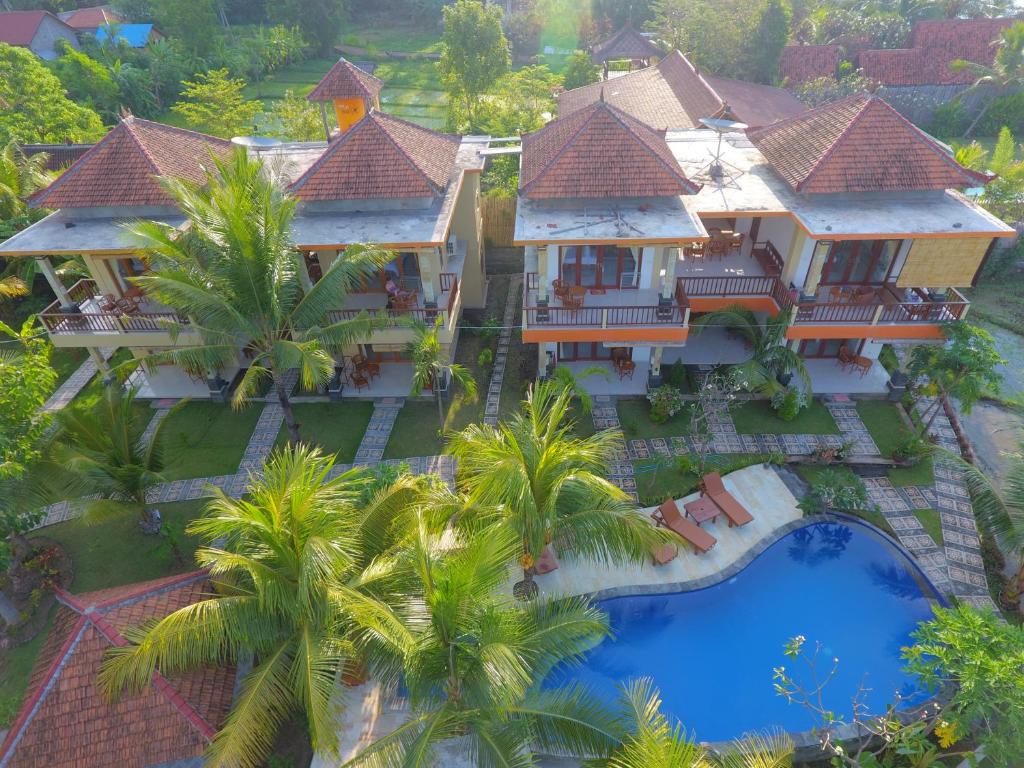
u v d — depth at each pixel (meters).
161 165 22.00
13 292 26.11
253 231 16.02
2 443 14.38
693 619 17.14
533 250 24.77
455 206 24.59
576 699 11.79
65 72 55.22
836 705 15.20
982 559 18.53
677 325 21.73
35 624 16.98
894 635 16.73
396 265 24.34
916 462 21.39
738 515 19.19
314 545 11.38
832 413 23.53
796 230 22.06
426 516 14.00
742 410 23.75
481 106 46.50
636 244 19.91
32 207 21.62
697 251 25.72
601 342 23.89
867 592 17.78
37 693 12.61
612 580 17.91
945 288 22.27
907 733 12.57
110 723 12.46
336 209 22.91
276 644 12.45
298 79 70.38
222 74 46.25
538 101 43.62
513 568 17.81
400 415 23.88
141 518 19.20
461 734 11.85
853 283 23.47
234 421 23.75
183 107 45.12
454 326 23.45
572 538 14.23
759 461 21.45
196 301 16.12
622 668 16.08
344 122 30.88
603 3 69.56
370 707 14.75
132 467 16.64
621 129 22.00
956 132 52.25
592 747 11.37
